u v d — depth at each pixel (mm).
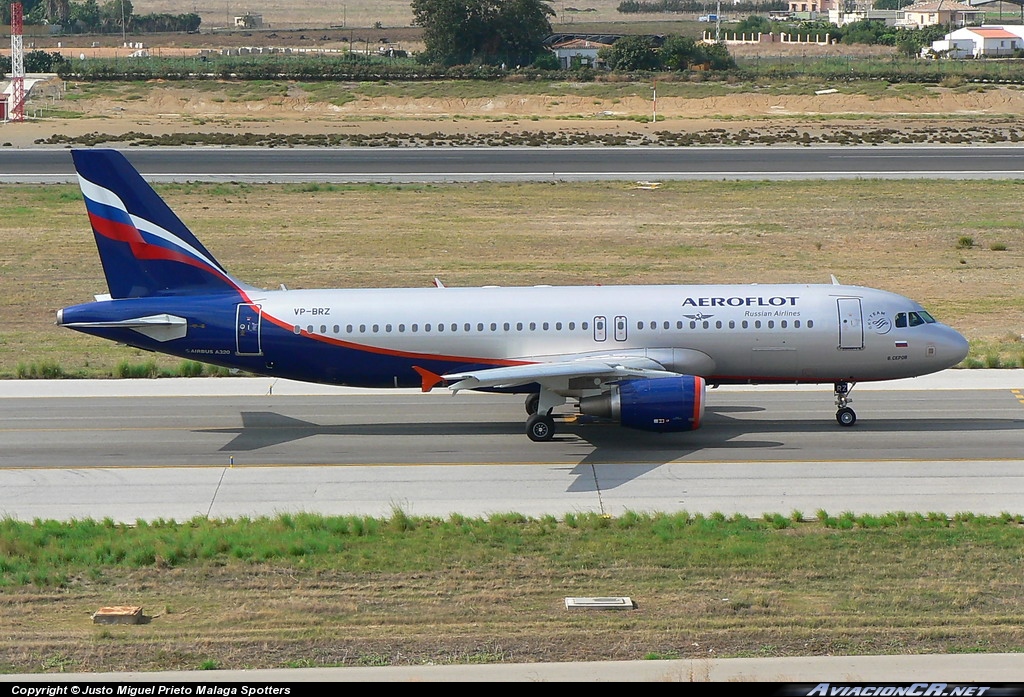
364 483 145750
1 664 90000
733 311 165375
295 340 165625
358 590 107750
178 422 175875
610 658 91125
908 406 181375
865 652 91938
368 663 90438
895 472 147500
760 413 178625
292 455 158375
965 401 183875
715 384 170250
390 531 125562
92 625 99188
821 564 113750
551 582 109750
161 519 130250
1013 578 109500
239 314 165750
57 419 177500
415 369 167125
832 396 188500
